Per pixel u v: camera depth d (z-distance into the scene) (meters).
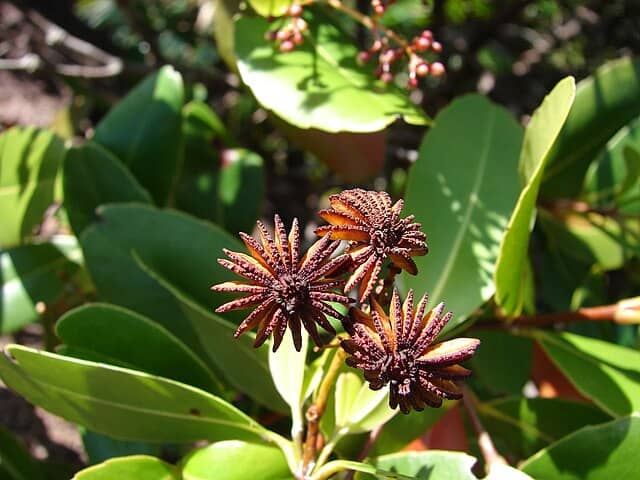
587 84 0.23
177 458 0.27
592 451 0.17
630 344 0.26
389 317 0.13
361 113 0.20
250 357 0.19
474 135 0.22
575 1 0.37
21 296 0.25
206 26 0.40
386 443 0.19
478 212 0.21
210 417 0.17
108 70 0.34
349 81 0.21
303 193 0.41
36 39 0.39
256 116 0.38
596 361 0.20
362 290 0.13
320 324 0.13
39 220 0.26
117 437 0.18
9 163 0.25
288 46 0.20
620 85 0.23
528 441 0.21
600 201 0.25
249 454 0.17
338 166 0.24
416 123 0.20
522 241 0.18
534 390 0.33
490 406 0.22
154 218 0.21
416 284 0.20
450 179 0.21
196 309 0.19
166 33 0.41
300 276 0.13
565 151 0.24
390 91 0.21
